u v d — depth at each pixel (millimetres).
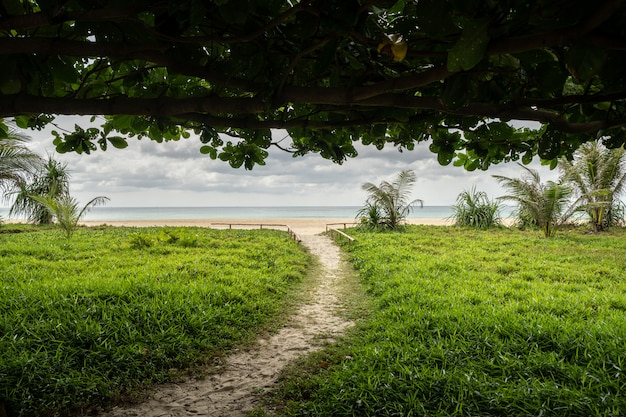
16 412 3193
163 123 2135
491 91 1739
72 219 12422
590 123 1764
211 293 6027
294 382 3854
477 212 18422
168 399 3609
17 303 5066
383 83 1407
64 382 3486
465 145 2588
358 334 5203
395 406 3107
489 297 6137
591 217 16938
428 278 7547
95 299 5371
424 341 4422
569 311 5367
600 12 802
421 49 1437
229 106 1665
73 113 1643
